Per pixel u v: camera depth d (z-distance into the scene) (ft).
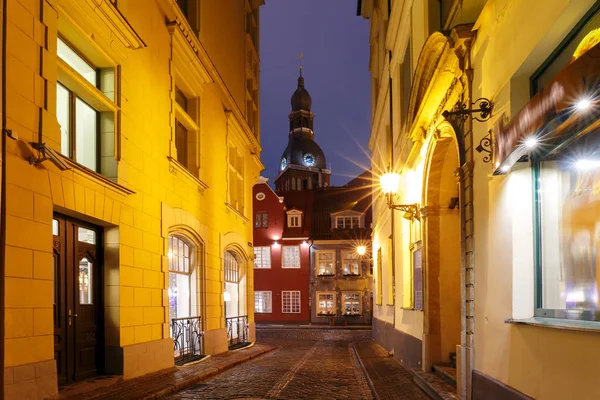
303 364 44.42
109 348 28.30
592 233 14.14
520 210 17.43
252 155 66.80
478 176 21.49
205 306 43.98
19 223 20.04
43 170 21.71
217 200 49.03
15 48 20.20
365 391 30.07
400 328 44.16
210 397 27.12
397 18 43.52
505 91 18.20
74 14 24.72
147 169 32.81
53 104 22.47
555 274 16.19
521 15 16.80
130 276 29.89
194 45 41.63
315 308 118.73
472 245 22.07
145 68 33.12
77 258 26.35
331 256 120.26
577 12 13.76
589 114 12.21
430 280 32.27
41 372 20.66
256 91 72.84
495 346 19.17
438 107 28.53
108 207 27.45
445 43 23.91
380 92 59.62
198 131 43.80
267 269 121.49
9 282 19.36
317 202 129.90
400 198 44.68
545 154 16.85
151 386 27.66
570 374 13.48
